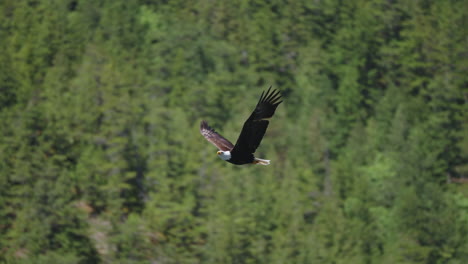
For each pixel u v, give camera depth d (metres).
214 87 79.62
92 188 59.62
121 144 61.88
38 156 58.09
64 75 80.38
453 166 80.12
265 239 54.69
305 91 86.19
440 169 74.75
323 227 56.00
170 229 54.25
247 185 58.34
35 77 79.69
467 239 61.09
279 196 58.66
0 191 55.50
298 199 58.53
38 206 54.06
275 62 87.06
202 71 85.56
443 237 60.44
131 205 61.22
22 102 75.44
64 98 70.00
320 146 71.00
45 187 55.25
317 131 72.62
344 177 66.94
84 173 60.44
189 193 57.34
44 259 51.44
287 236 53.56
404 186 68.88
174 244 52.62
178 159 60.75
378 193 68.69
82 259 52.78
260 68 87.31
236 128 74.06
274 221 56.84
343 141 80.06
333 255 53.69
